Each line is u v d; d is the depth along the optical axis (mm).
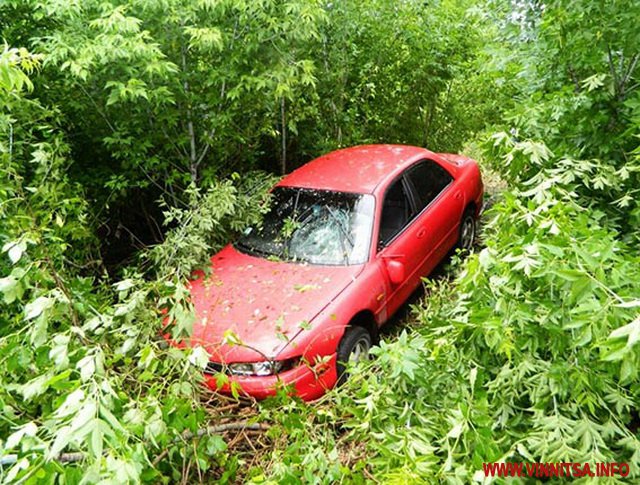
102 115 4652
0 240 2967
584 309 1530
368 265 3869
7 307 2840
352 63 6820
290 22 4688
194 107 5148
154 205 6156
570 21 3438
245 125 5742
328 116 6852
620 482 1619
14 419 2057
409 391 2279
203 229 4289
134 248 6020
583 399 1764
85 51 3836
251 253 4277
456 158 5887
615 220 3225
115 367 2844
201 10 4594
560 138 3494
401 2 6891
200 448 2199
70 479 1438
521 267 1816
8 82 2545
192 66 4965
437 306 3406
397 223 4355
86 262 4570
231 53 4785
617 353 1316
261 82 4699
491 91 7473
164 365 2416
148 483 1958
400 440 1815
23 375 2305
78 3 3992
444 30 7098
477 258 2152
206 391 2914
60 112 4309
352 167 4762
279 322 3088
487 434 1719
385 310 3988
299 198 4547
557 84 3889
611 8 3250
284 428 2469
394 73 7180
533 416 1857
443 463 1835
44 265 2686
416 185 4758
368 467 2297
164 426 1902
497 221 2432
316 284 3691
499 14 4238
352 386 2607
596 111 3418
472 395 1926
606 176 2953
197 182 5613
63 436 1330
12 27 4246
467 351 2133
